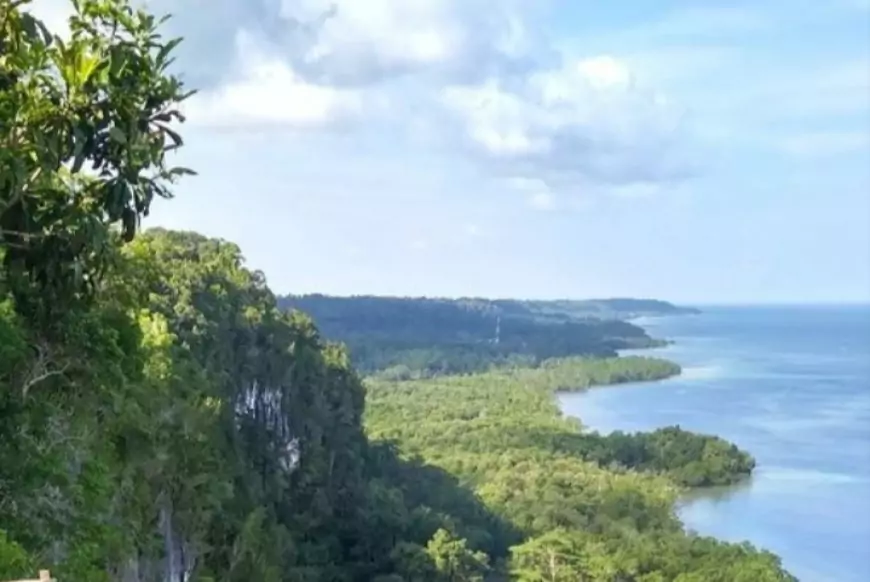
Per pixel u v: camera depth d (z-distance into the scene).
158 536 30.14
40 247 9.49
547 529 73.00
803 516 85.56
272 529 49.31
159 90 9.05
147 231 65.31
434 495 77.94
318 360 69.88
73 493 16.59
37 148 8.76
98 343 15.95
